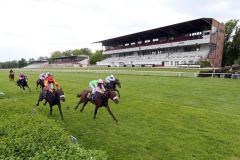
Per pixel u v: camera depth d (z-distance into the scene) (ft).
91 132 21.34
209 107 31.09
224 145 17.85
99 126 23.09
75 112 29.01
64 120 25.44
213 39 129.80
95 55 256.93
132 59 175.01
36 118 14.92
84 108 31.24
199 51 133.28
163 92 44.39
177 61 136.36
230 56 153.48
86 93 28.25
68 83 63.36
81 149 9.84
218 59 138.72
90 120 25.32
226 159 15.65
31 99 38.24
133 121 24.62
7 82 69.36
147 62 157.17
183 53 140.15
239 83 56.44
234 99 36.27
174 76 78.95
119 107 31.55
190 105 32.53
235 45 151.74
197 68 104.37
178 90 46.57
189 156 16.11
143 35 166.20
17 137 10.68
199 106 31.81
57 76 92.89
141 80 67.31
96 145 18.22
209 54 129.18
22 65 359.87
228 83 56.70
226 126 22.43
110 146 17.99
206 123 23.47
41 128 12.32
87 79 74.90
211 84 55.16
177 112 28.17
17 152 9.11
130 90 47.65
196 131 21.07
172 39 153.89
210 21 125.49
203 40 127.13
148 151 16.99
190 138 19.36
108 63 195.83
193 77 74.23
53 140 10.52
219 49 138.41
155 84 56.85
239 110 29.12
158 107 31.17
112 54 215.51
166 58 146.00
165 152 16.78
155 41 166.50
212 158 15.80
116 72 102.22
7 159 8.30
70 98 39.14
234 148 17.30
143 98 38.29
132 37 175.52
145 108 30.66
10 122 13.25
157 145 18.01
